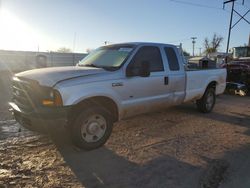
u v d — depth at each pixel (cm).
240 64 1290
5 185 358
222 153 485
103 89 484
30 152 468
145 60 560
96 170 409
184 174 401
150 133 593
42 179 377
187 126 658
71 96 441
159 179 385
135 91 544
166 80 616
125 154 471
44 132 455
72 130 462
